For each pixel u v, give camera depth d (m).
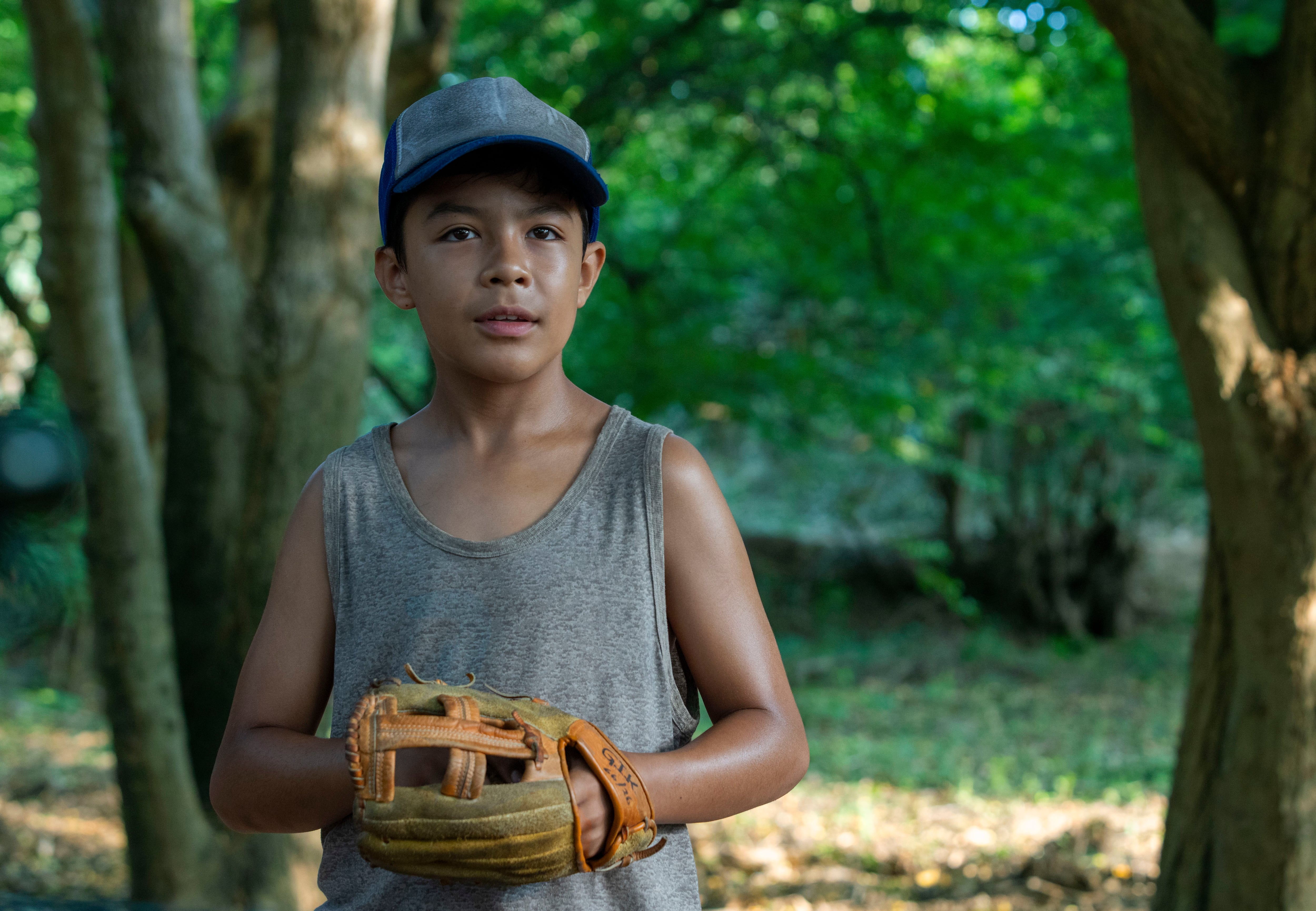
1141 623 15.34
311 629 1.14
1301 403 2.81
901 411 10.53
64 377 3.80
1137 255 10.78
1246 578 2.98
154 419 5.92
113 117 4.94
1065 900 4.93
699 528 1.11
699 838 6.48
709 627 1.10
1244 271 2.89
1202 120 2.89
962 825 6.68
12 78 9.01
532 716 0.97
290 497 3.96
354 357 4.05
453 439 1.14
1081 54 7.80
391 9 4.02
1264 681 2.99
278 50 4.08
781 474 16.86
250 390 3.94
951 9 8.23
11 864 5.95
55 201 3.70
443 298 1.06
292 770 1.06
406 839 0.91
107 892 5.49
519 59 8.55
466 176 1.05
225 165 5.08
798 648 14.36
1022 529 15.11
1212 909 3.16
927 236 9.46
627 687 1.06
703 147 9.01
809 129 9.02
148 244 3.87
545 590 1.06
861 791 7.73
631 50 8.37
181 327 3.91
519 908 1.04
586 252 1.17
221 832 4.09
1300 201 2.84
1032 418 13.88
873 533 16.36
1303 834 2.99
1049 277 11.28
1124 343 11.66
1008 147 8.68
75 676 11.47
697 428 12.93
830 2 8.35
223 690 4.04
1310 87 2.79
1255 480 2.89
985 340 10.82
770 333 10.36
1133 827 6.24
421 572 1.08
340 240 3.99
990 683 12.66
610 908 1.05
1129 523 15.00
